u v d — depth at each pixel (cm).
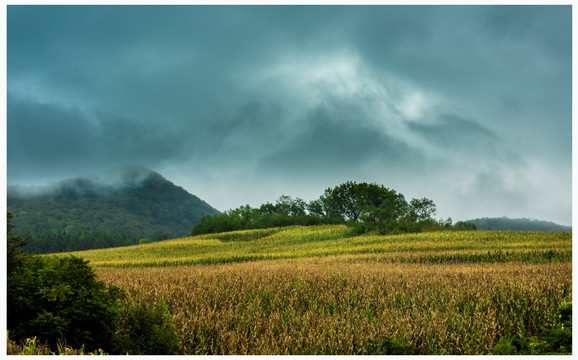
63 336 896
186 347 1164
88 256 6488
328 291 1895
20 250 915
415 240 5559
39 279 921
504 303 1623
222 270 2814
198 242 7919
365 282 2130
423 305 1645
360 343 1178
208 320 1332
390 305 1681
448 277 2316
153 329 1045
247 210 12219
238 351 1154
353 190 11169
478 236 5562
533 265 2959
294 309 1602
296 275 2417
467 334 1285
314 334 1229
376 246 4922
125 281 2225
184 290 1841
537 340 1235
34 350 809
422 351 1208
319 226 9312
